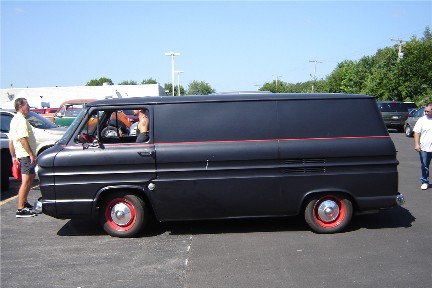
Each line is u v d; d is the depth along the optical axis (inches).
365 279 178.5
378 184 237.0
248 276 184.1
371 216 276.8
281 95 241.9
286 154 234.1
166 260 206.1
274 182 234.7
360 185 236.4
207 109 238.1
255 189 234.7
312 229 242.1
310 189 235.5
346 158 235.9
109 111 245.9
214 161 233.6
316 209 240.4
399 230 246.1
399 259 200.4
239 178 234.1
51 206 235.3
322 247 218.7
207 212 237.1
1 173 374.9
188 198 235.3
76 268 199.3
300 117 237.8
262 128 236.4
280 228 253.6
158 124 237.1
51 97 2222.0
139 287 176.6
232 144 234.4
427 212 285.1
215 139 235.5
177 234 247.3
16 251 224.5
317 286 172.7
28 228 267.3
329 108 239.5
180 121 237.1
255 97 240.1
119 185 234.7
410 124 892.6
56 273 193.9
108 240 240.1
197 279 182.7
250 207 236.4
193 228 258.2
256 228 254.7
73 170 235.3
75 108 761.0
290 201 236.4
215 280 181.0
